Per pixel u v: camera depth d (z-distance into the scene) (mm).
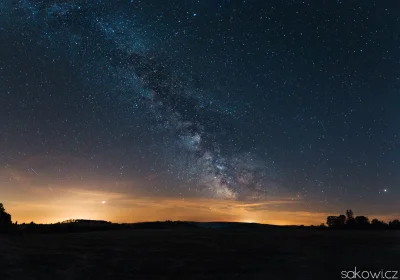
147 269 9484
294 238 15062
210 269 9508
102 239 14227
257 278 8617
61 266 9531
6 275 8352
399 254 11398
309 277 8664
